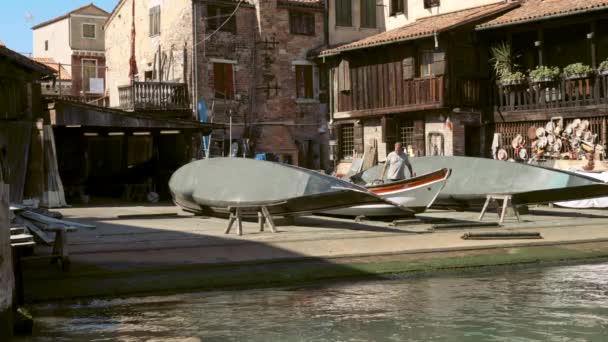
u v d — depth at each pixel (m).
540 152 26.42
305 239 13.09
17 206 11.07
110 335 7.38
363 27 38.81
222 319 8.07
